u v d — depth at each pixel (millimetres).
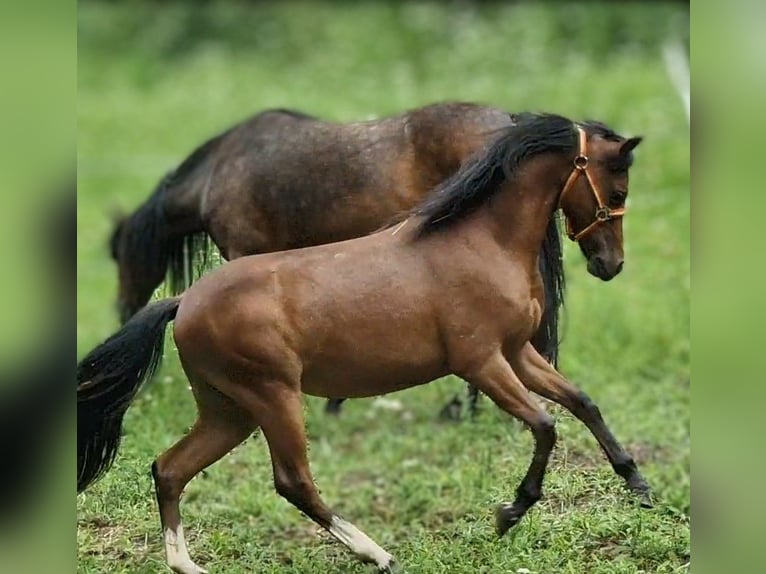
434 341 8656
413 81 28328
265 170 11016
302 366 8508
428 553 9758
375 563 8633
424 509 11945
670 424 13133
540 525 9766
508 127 9000
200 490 11328
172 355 10836
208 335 8375
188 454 8758
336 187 10703
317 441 13867
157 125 26719
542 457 8703
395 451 13320
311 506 8641
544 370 9062
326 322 8461
